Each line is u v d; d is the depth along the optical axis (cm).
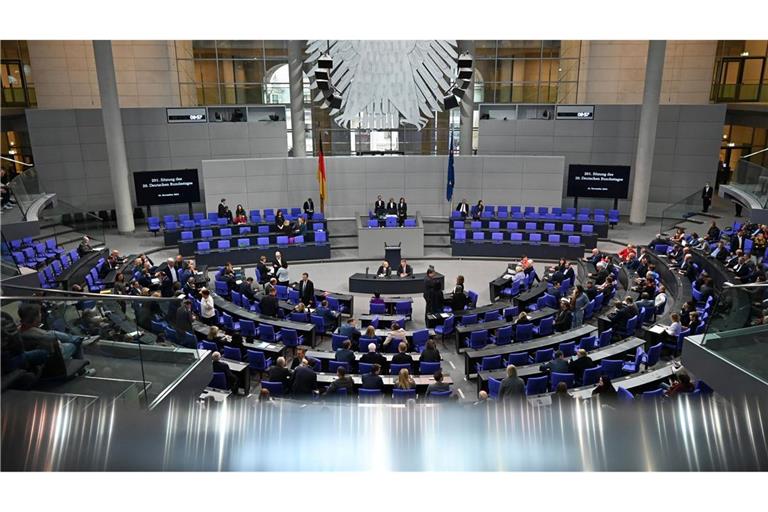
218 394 872
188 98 2638
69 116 2323
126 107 2494
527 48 2636
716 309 734
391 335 1141
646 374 897
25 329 504
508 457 491
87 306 575
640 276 1527
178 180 2288
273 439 496
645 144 2272
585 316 1272
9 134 2714
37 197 1683
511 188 2334
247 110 2608
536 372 973
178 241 1970
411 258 2019
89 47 2520
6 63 2517
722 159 2897
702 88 2611
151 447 480
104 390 562
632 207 2361
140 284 1418
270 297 1287
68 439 459
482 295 1669
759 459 535
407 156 2328
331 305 1430
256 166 2261
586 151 2488
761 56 2447
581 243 2011
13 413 459
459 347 1229
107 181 2439
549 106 2495
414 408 538
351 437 503
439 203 2370
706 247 1653
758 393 646
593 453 504
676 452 512
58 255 1656
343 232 2241
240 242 1977
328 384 957
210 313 1248
